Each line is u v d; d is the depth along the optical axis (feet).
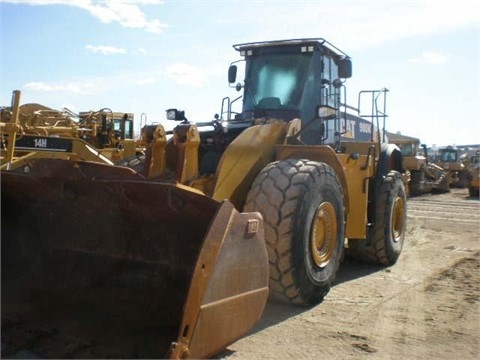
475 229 37.04
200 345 10.13
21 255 14.08
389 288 19.58
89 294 13.44
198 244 12.16
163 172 15.23
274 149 18.07
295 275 15.38
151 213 11.95
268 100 21.35
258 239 11.89
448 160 103.91
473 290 19.30
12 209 13.94
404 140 79.15
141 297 12.84
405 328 14.85
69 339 11.64
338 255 17.75
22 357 11.14
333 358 12.54
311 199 15.85
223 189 15.29
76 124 41.57
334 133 22.76
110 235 13.35
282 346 13.19
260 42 21.72
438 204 61.26
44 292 13.78
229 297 10.91
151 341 11.37
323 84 21.42
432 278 21.38
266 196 15.48
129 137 52.60
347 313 16.15
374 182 23.62
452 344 13.67
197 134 14.61
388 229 23.68
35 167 12.60
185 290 12.34
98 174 11.87
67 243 13.94
